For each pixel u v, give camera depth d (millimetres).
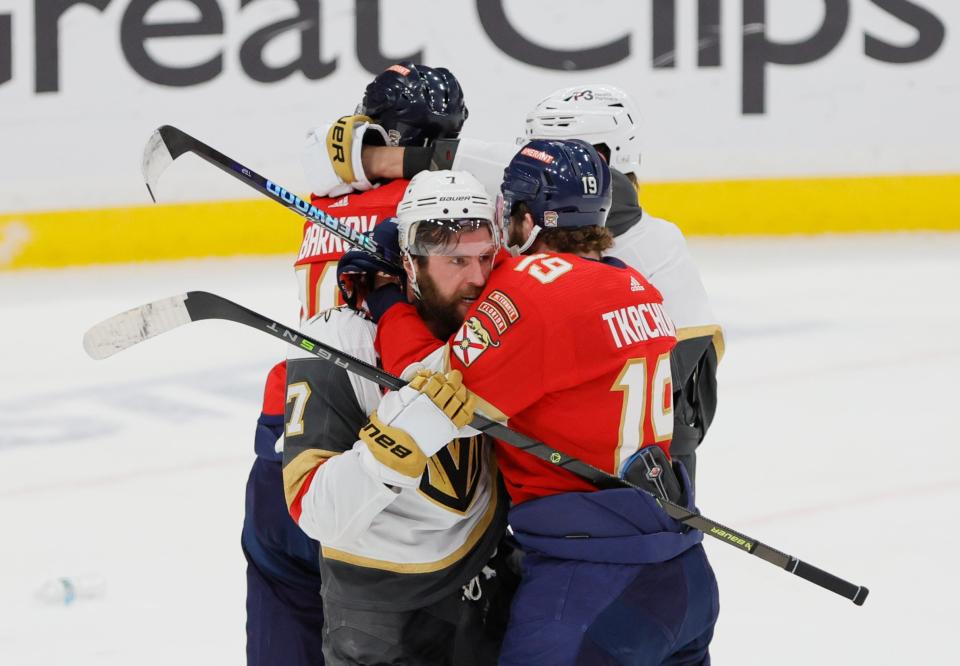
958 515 16281
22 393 22500
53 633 13430
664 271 10055
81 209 31547
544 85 32188
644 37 32156
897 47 32531
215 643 13070
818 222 32938
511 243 8297
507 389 7410
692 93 32281
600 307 7594
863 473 17875
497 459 8227
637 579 7707
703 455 18766
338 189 9766
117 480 18219
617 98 10680
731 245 32125
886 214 33031
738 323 25797
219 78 31609
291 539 9461
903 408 20734
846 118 32625
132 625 13578
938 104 32750
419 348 7711
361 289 8180
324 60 31812
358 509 7395
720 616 13438
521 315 7406
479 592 8555
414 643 8234
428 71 9914
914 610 13531
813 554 15133
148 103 31531
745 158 32562
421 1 31828
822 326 25469
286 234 32062
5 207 31453
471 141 9586
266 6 31547
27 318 27422
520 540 7984
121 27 31312
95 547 15891
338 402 7832
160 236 31734
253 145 31859
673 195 32500
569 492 7758
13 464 18953
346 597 8164
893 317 26016
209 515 16859
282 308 27047
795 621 13289
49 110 31297
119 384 22828
